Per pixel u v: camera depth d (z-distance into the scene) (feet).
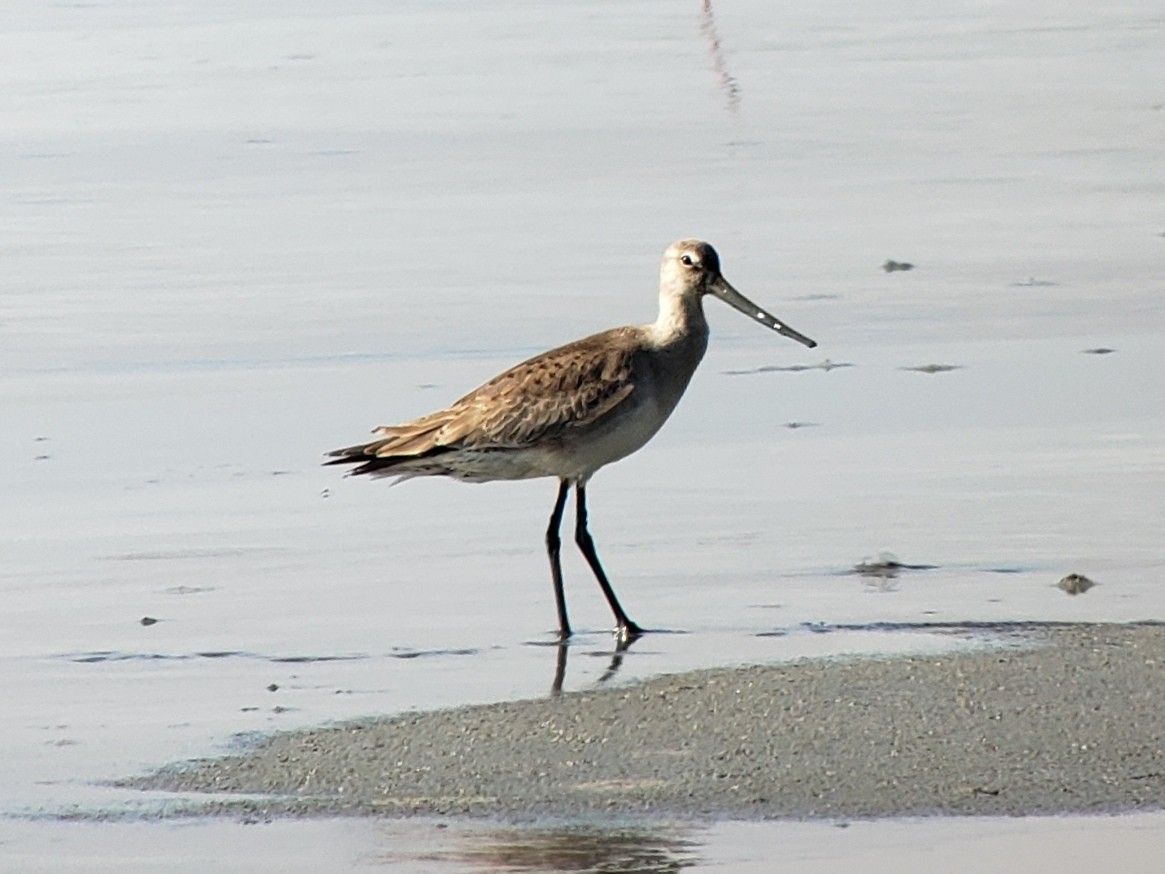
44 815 34.14
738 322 70.08
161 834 33.32
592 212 87.20
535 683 40.34
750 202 88.79
